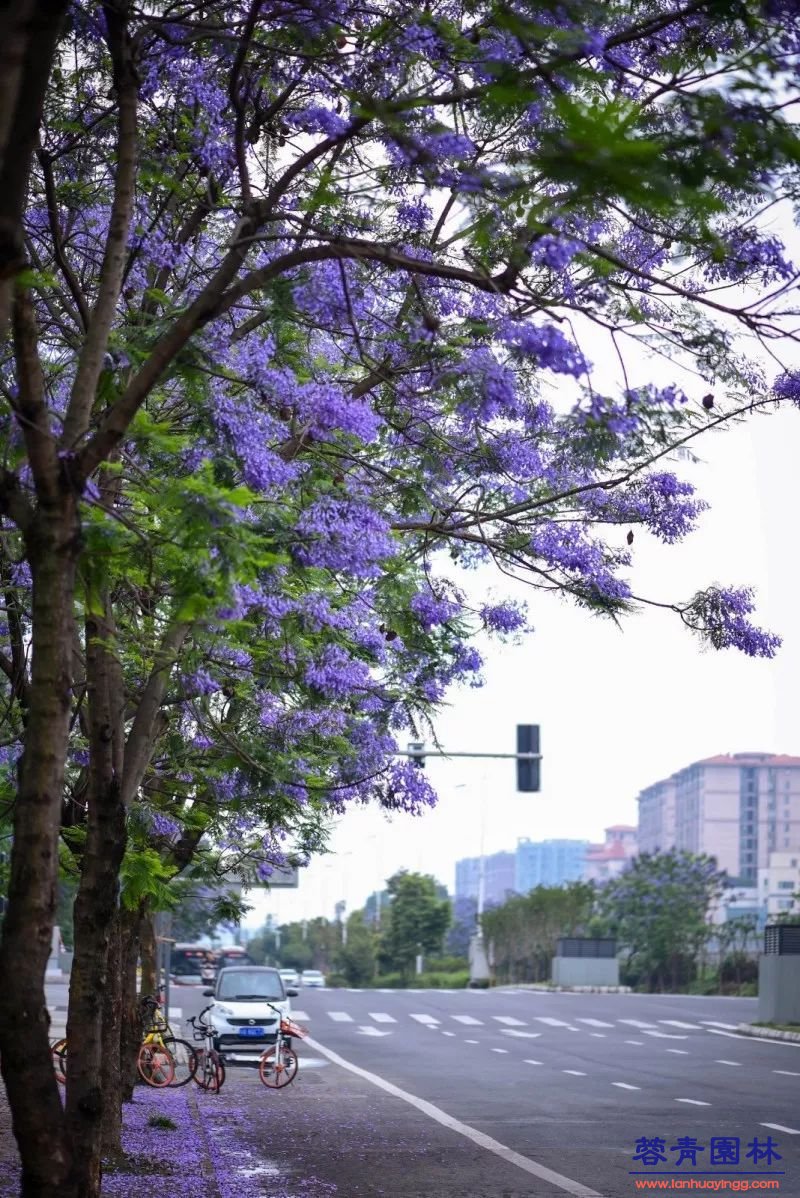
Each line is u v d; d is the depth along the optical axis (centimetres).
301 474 1136
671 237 848
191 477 891
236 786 1454
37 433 776
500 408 1070
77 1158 893
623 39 764
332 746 1510
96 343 859
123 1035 2055
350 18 941
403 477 1234
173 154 1184
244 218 902
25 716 1363
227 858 1806
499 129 854
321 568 1175
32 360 780
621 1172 1553
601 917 8562
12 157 702
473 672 1491
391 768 1471
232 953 9238
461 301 1069
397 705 1504
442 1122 2027
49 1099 731
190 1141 1708
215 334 1010
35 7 684
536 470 1240
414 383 1142
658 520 1294
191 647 1205
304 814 1641
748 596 1177
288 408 1054
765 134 648
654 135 653
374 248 834
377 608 1386
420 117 828
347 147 1051
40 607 767
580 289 937
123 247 880
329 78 957
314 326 952
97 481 1026
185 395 1038
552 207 768
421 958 10138
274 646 1295
